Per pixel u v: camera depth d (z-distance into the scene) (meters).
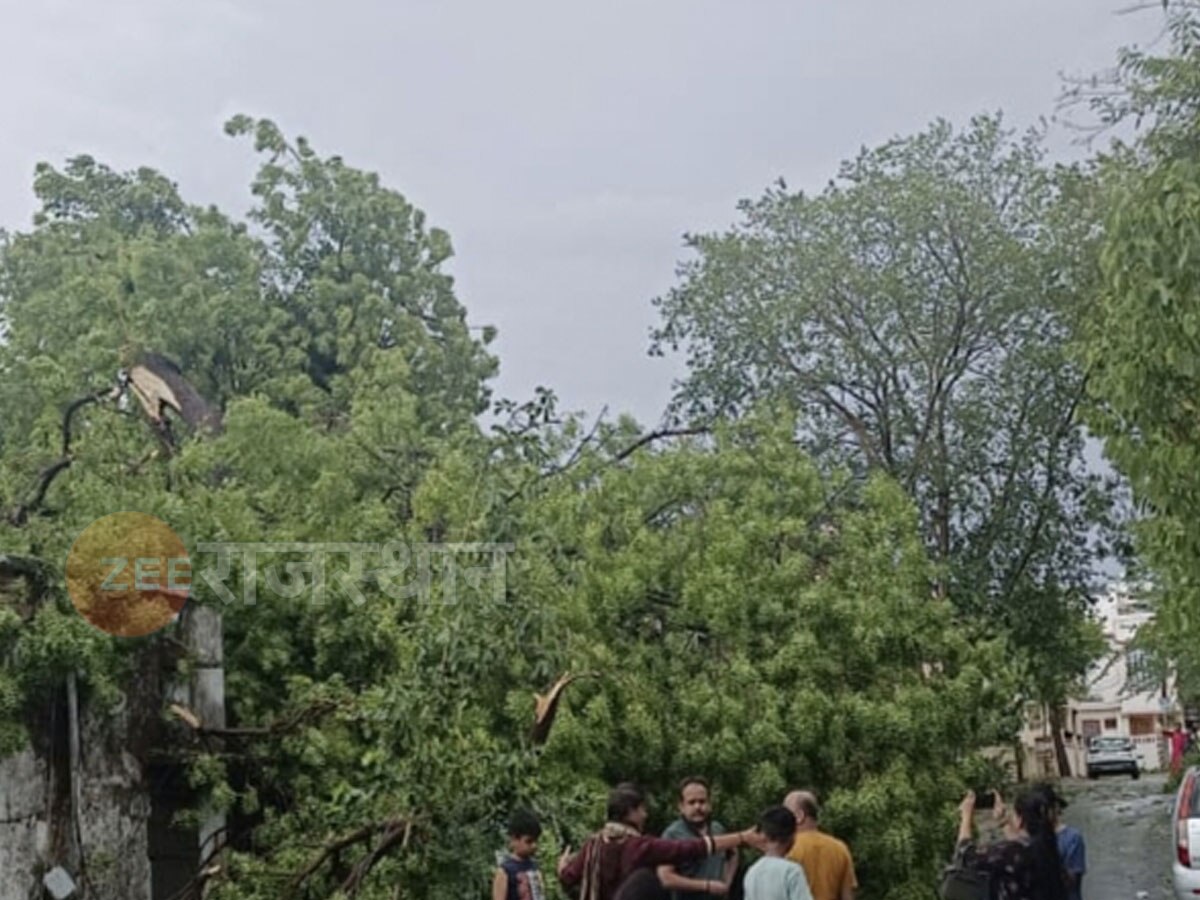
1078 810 39.22
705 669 14.83
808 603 14.80
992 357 26.31
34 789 11.54
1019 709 16.39
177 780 13.61
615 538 15.73
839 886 9.91
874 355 26.34
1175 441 10.42
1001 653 15.88
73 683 11.77
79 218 32.78
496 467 13.61
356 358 28.95
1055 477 25.83
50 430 16.05
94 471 14.41
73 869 11.80
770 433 16.88
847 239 26.53
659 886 8.30
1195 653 16.94
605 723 13.74
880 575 15.45
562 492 15.35
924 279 26.12
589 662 13.88
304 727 13.44
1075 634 26.70
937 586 20.70
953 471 25.81
